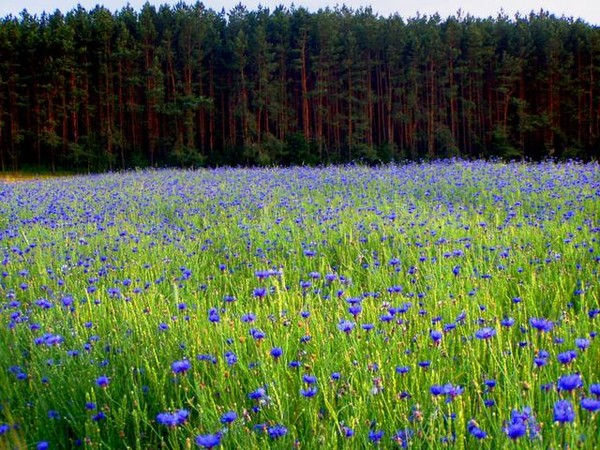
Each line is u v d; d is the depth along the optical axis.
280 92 60.41
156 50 59.44
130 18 61.94
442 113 60.72
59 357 4.34
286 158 58.16
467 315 4.63
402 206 11.83
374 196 14.49
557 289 5.55
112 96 57.72
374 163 57.41
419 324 4.63
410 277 6.58
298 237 9.20
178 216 12.71
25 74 59.25
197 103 57.22
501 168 19.66
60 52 58.25
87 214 12.75
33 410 3.65
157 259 8.28
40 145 59.75
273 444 3.08
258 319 4.86
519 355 4.08
